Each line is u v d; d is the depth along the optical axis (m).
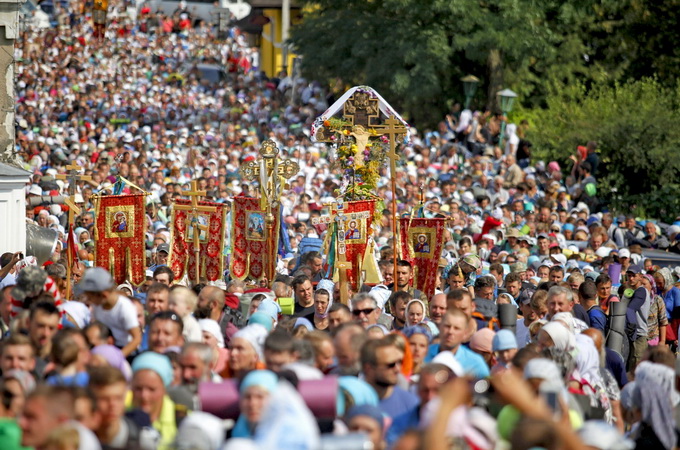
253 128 115.62
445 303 31.77
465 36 112.75
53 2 186.25
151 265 48.97
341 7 123.62
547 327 26.48
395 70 115.50
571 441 16.17
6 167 47.81
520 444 16.30
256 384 19.06
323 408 19.41
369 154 43.75
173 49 173.50
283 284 36.25
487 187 81.44
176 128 119.88
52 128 112.56
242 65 164.38
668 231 77.69
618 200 94.50
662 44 115.19
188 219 43.31
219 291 31.17
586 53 116.62
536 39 110.94
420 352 26.23
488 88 115.44
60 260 41.44
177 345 24.72
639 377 23.77
